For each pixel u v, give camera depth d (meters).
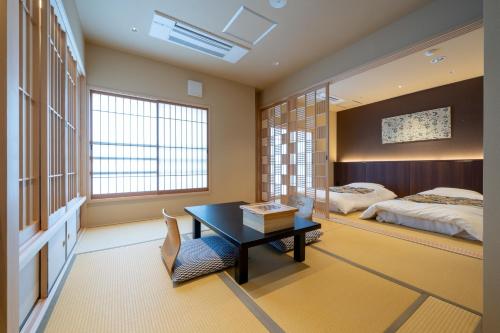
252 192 4.63
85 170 2.92
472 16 1.98
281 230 1.78
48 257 1.47
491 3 0.92
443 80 3.92
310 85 3.65
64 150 1.92
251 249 2.24
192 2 2.27
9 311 0.82
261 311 1.32
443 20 2.16
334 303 1.39
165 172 3.66
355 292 1.50
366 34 2.80
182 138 3.84
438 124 4.20
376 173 5.13
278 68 3.80
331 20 2.53
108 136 3.19
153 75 3.47
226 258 1.84
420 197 3.44
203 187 4.06
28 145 1.29
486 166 0.94
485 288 0.95
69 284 1.59
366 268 1.84
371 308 1.34
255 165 4.77
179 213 3.76
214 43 3.00
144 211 3.43
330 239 2.52
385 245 2.34
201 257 1.79
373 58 2.76
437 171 4.17
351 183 5.63
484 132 0.94
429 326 1.19
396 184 4.77
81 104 2.88
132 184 3.39
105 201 3.11
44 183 1.41
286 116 4.33
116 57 3.17
